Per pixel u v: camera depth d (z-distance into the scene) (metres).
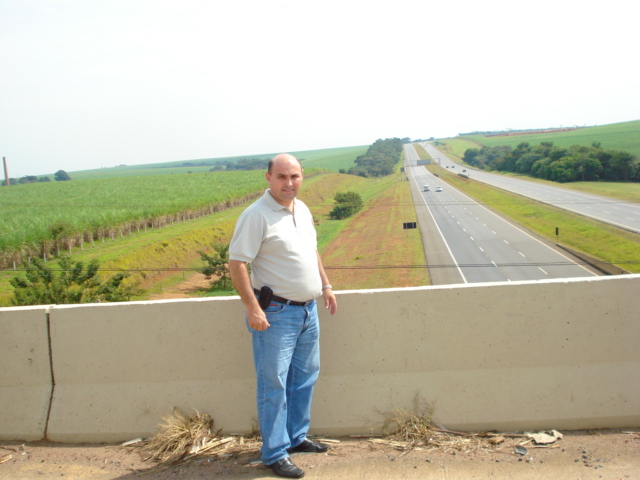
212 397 3.45
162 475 3.00
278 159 2.99
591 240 38.56
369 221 57.16
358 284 31.64
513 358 3.39
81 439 3.43
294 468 2.91
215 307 3.47
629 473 2.76
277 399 2.99
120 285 27.66
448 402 3.36
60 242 38.09
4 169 133.00
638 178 86.12
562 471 2.82
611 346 3.37
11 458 3.25
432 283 29.91
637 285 3.35
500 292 3.39
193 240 44.59
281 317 2.98
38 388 3.53
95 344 3.51
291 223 3.05
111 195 81.62
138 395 3.47
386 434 3.34
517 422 3.32
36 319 3.53
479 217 54.00
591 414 3.31
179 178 123.44
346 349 3.44
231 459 3.15
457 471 2.87
